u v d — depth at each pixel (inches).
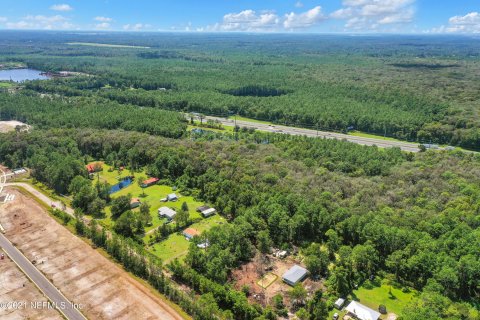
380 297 4072.3
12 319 3592.5
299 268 4414.4
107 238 4904.0
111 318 3636.8
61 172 6505.9
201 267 4335.6
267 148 7805.1
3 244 4835.1
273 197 5487.2
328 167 7096.5
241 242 4672.7
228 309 3833.7
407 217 5012.3
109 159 7869.1
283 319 3705.7
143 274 4291.3
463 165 6865.2
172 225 5418.3
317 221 5098.4
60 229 5191.9
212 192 6058.1
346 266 4325.8
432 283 3941.9
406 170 6722.4
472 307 3895.2
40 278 4190.5
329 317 3750.0
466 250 4266.7
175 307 3818.9
